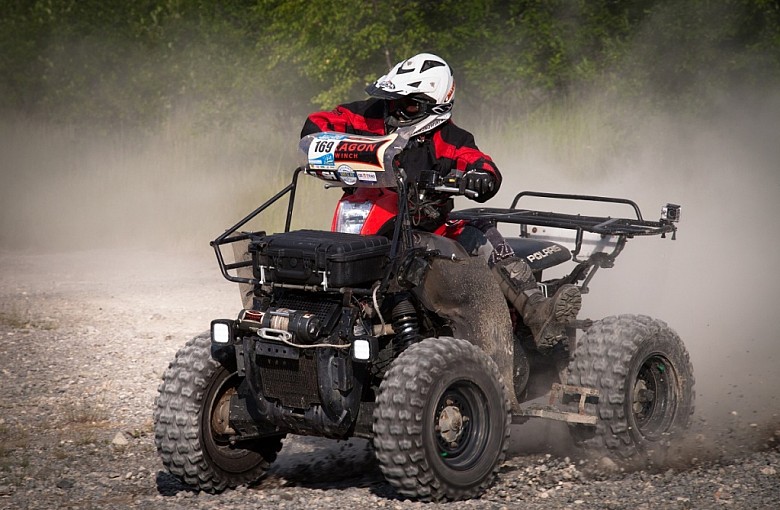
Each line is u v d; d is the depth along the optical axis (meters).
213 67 75.31
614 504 19.27
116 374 31.89
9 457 23.62
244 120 71.75
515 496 20.14
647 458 22.31
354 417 19.88
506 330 20.81
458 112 70.56
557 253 24.00
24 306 41.62
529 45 71.62
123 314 40.19
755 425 25.17
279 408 20.28
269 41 71.94
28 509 19.94
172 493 21.05
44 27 81.38
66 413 27.50
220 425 20.92
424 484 19.19
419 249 19.83
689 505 19.11
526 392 23.89
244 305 21.52
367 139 20.58
